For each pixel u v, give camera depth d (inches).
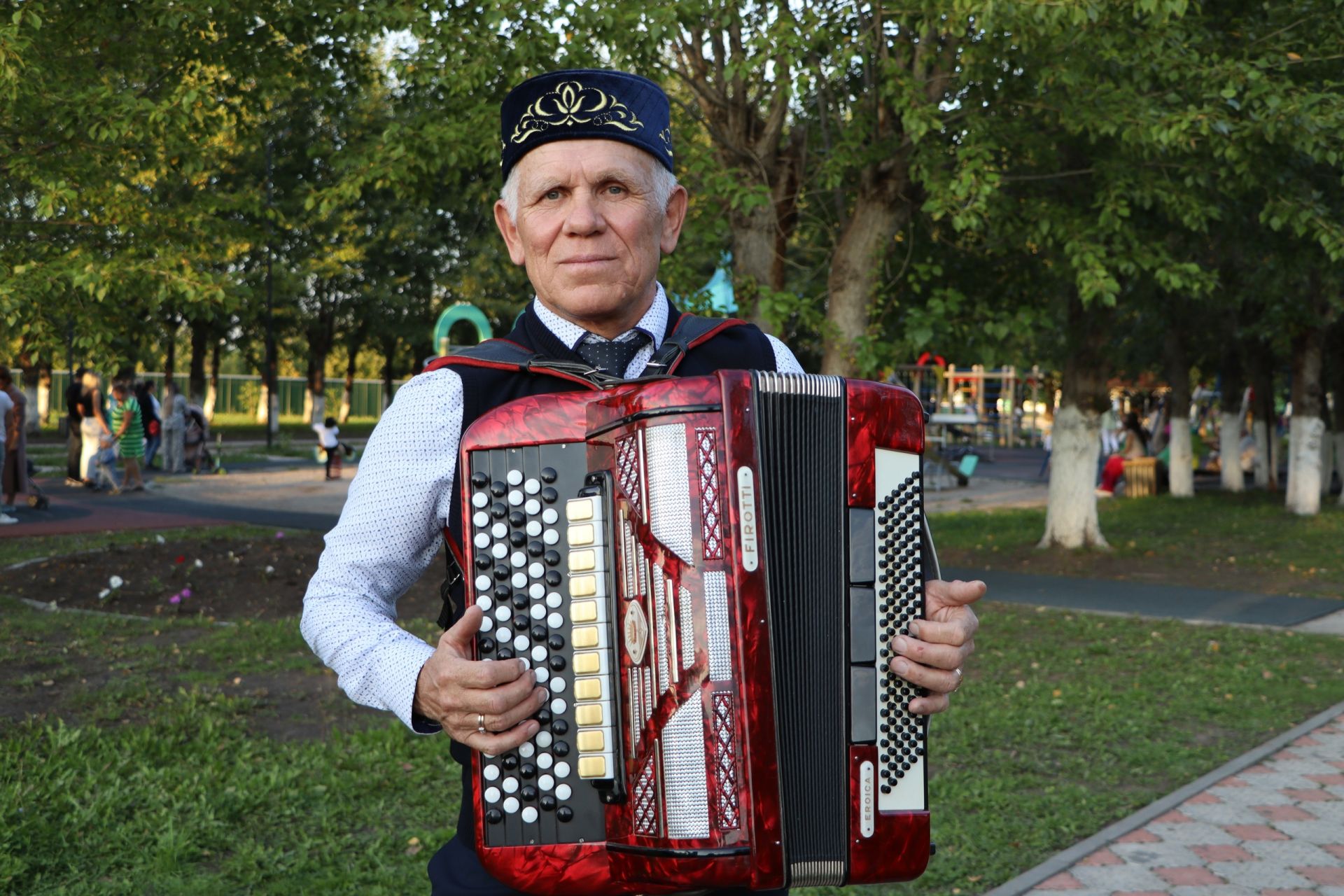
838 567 66.5
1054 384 1104.2
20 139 319.3
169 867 168.1
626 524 64.6
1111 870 179.0
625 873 63.9
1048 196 398.9
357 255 1136.8
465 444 66.7
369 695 68.2
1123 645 332.5
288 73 359.9
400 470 71.8
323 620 70.2
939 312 364.5
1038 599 407.2
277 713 244.7
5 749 208.8
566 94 74.0
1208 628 358.0
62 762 202.7
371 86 399.5
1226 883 174.9
